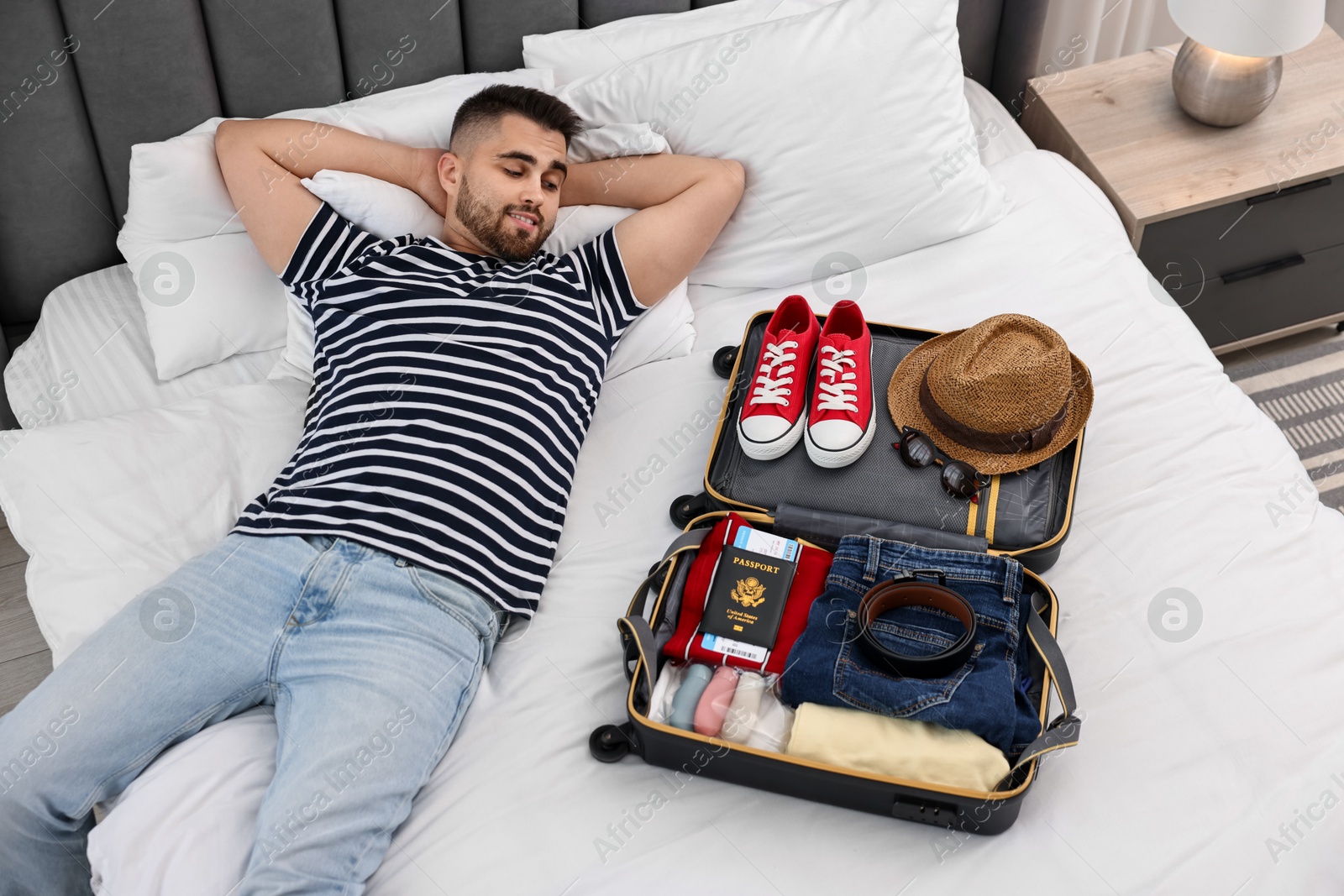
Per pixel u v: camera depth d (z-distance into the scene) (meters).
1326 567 1.36
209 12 1.69
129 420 1.53
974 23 2.15
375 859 1.15
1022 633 1.27
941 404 1.45
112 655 1.23
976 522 1.40
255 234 1.64
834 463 1.44
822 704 1.19
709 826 1.16
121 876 1.11
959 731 1.16
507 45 1.92
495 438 1.44
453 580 1.34
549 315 1.58
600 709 1.28
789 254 1.81
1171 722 1.22
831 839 1.15
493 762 1.23
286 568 1.32
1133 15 2.43
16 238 1.79
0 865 1.17
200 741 1.24
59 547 1.40
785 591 1.31
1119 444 1.52
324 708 1.21
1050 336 1.43
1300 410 2.08
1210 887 1.09
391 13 1.79
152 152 1.62
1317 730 1.20
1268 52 1.80
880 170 1.75
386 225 1.66
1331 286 2.11
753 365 1.62
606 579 1.42
